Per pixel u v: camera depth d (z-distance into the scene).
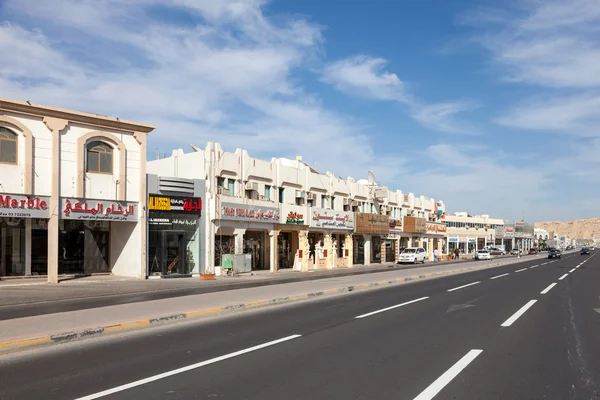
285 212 38.00
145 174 27.84
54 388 6.64
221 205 31.45
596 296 18.41
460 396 6.25
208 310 13.70
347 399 6.11
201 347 9.32
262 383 6.80
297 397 6.18
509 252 114.25
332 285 22.08
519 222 130.12
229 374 7.29
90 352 8.97
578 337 10.19
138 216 27.50
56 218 24.02
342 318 12.94
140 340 10.11
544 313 13.77
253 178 35.66
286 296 17.31
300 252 39.72
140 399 6.13
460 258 80.00
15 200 22.75
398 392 6.39
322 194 44.38
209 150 31.81
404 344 9.46
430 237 69.00
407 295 19.06
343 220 46.12
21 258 24.80
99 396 6.26
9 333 10.03
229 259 31.39
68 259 26.72
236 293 18.44
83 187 25.16
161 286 23.38
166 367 7.76
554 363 7.95
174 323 12.36
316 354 8.61
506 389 6.54
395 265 51.03
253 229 35.88
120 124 26.66
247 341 9.87
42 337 9.59
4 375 7.36
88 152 25.66
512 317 12.98
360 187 50.84
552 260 64.06
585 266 45.06
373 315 13.45
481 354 8.59
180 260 29.94
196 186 30.77
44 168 23.83
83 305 16.11
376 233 51.97
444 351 8.84
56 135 24.11
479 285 23.75
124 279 26.86
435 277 30.45
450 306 15.42
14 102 22.66
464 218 105.19
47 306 15.95
